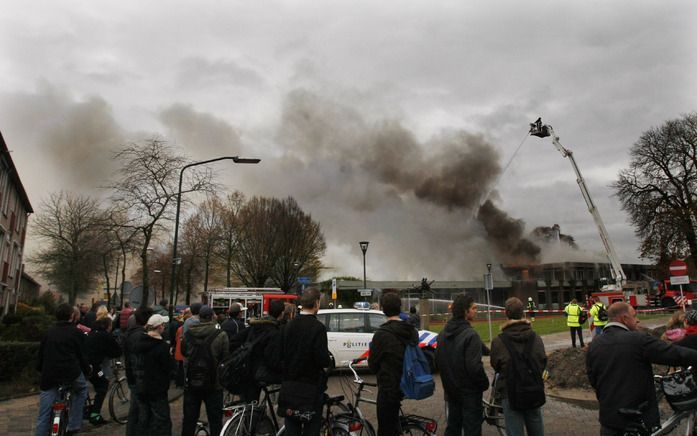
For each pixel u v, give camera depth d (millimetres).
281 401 4520
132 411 5930
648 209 35812
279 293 26297
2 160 26297
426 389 4613
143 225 22156
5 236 28922
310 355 4543
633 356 3896
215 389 5758
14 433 7133
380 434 4719
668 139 36062
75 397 6586
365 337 12477
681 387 4840
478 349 4766
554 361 10656
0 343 10969
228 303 25500
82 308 11547
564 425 7113
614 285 23375
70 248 40500
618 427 3818
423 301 22547
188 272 45625
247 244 47219
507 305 4789
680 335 6738
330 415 5273
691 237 33469
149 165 21891
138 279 59625
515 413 4535
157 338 5641
